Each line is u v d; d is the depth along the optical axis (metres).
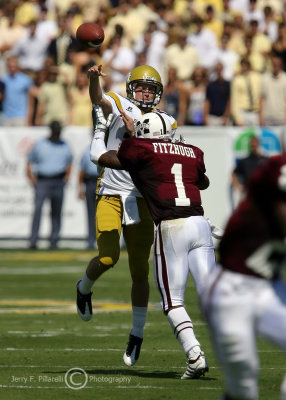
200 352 23.59
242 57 69.75
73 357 27.42
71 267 55.38
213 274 15.80
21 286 47.06
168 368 25.72
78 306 26.80
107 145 26.78
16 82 68.62
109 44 71.75
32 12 80.38
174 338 31.50
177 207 23.59
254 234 15.37
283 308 15.13
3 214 65.69
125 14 76.38
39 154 63.00
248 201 15.53
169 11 77.25
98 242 25.88
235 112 68.69
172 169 23.84
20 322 34.97
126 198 25.77
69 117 68.62
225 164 63.88
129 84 27.00
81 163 62.81
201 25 73.94
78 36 27.45
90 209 63.69
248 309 15.20
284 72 71.94
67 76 70.50
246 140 64.12
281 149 64.50
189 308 39.06
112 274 53.34
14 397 21.39
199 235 23.55
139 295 25.62
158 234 23.66
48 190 63.44
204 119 68.06
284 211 15.11
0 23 79.00
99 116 25.56
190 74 71.69
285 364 26.41
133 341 25.55
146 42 72.50
